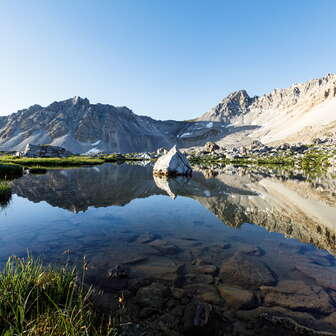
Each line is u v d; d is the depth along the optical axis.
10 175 29.19
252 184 24.25
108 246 7.23
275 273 5.64
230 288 4.93
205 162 92.62
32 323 3.38
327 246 7.43
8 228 8.91
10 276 4.21
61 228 9.00
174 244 7.48
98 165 60.59
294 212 12.11
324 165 70.12
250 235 8.48
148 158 123.19
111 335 3.48
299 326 3.81
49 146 97.12
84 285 4.89
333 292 4.86
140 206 13.11
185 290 4.86
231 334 3.67
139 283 5.07
